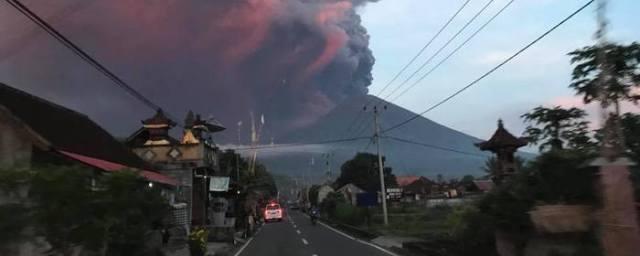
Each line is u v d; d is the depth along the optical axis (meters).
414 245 22.50
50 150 13.86
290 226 55.19
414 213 53.09
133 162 22.58
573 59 15.18
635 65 13.76
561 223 10.85
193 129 37.91
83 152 17.00
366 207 46.91
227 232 31.45
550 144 15.92
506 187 13.59
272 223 64.56
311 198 120.75
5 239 7.84
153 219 11.53
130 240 10.54
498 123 21.16
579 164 11.52
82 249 9.49
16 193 8.22
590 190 11.31
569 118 15.84
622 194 9.45
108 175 10.12
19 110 16.58
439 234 26.12
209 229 31.53
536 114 16.14
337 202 63.28
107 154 19.91
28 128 13.58
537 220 11.23
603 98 10.49
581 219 10.78
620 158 9.65
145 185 11.64
